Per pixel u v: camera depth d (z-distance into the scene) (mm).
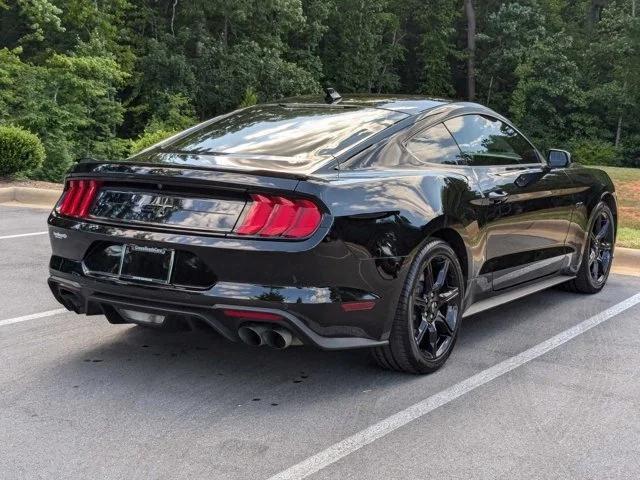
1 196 11148
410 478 3049
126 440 3350
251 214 3586
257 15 34344
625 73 40000
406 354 4102
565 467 3178
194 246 3625
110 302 3900
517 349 4812
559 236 5621
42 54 27406
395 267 3883
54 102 22719
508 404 3867
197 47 33000
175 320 3836
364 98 4957
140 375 4180
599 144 40500
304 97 5188
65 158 21156
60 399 3805
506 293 5137
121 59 29922
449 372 4344
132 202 3875
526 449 3344
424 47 46500
